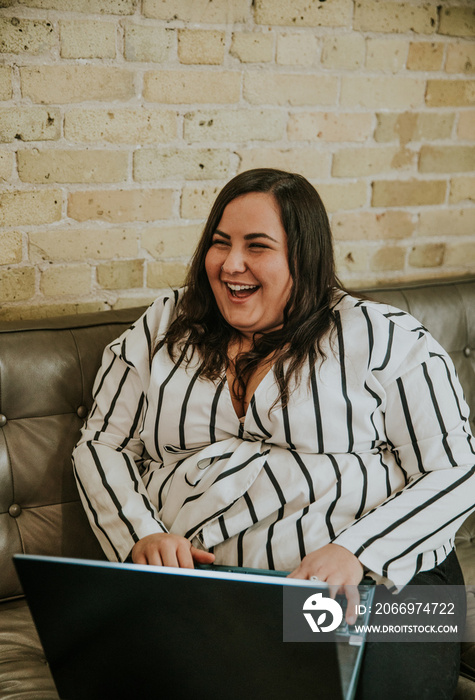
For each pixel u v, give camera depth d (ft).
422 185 6.34
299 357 3.90
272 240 3.88
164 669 3.05
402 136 6.11
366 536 3.62
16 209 5.05
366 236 6.28
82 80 4.98
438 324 5.55
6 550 4.30
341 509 3.81
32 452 4.44
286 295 4.03
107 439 4.30
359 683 3.26
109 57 5.00
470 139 6.39
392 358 3.92
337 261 6.23
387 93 5.92
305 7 5.43
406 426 3.95
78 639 3.11
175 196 5.52
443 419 3.91
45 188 5.09
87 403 4.67
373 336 3.92
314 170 5.90
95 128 5.11
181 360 4.14
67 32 4.83
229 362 4.12
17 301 5.26
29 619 4.14
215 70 5.33
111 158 5.22
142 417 4.30
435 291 5.63
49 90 4.90
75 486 4.52
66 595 3.10
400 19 5.75
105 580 3.13
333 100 5.77
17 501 4.41
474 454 3.93
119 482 4.08
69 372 4.58
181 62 5.22
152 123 5.27
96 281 5.47
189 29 5.16
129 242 5.48
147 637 3.10
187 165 5.48
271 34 5.41
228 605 3.18
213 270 4.03
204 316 4.27
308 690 2.95
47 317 5.22
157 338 4.27
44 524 4.43
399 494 3.80
